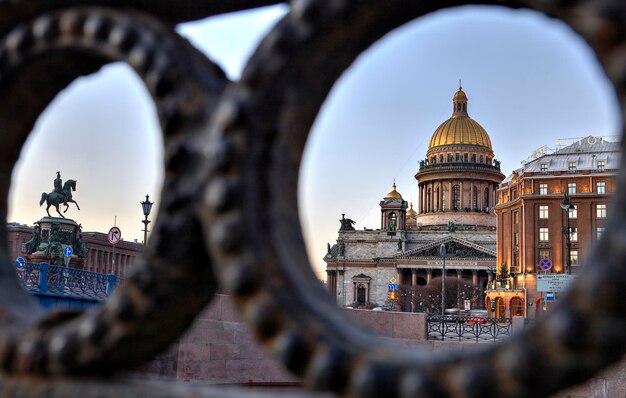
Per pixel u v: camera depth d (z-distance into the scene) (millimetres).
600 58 1788
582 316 1662
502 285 115688
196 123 2447
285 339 2080
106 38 2619
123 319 2436
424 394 1864
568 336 1667
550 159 110250
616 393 13492
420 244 151625
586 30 1773
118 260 104000
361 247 152375
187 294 2492
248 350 16953
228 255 2211
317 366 2016
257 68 2244
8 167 3197
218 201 2221
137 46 2537
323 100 2455
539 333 1750
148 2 2752
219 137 2264
